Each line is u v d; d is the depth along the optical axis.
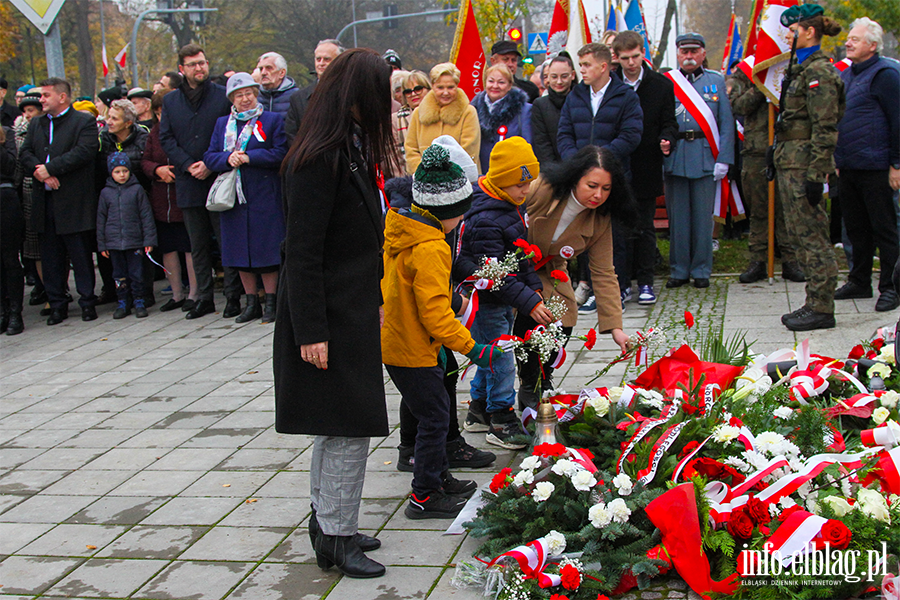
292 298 2.99
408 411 4.14
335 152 2.97
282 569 3.32
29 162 8.23
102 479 4.41
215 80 9.61
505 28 14.30
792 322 6.09
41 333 8.18
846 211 6.78
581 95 7.19
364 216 3.09
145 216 8.38
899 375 4.18
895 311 6.36
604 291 4.38
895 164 6.27
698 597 2.89
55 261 8.51
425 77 7.12
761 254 7.88
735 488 3.09
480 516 3.40
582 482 3.19
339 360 3.06
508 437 4.42
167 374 6.45
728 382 3.97
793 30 6.10
